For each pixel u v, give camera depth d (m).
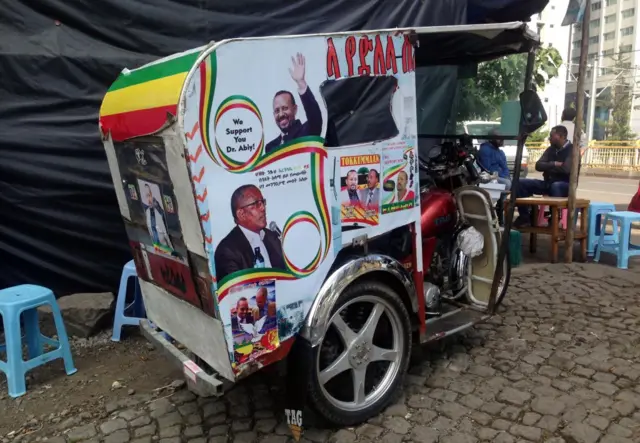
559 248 7.09
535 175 18.55
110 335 4.37
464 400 3.25
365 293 2.94
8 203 4.30
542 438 2.87
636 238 7.42
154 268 2.94
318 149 2.64
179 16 4.62
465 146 4.29
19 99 4.26
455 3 6.38
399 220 3.14
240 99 2.31
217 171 2.27
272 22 5.05
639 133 46.78
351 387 3.17
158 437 2.95
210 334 2.55
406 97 3.08
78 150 4.44
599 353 3.85
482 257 4.25
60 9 4.30
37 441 2.96
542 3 6.27
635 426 2.96
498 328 4.32
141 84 2.58
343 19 5.45
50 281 4.56
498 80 5.60
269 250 2.50
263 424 3.06
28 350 3.89
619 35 61.22
